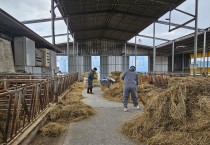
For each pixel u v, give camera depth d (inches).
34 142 147.4
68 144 145.9
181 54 1280.8
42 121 179.6
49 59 466.6
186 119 146.3
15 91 124.6
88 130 179.3
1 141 116.3
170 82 201.5
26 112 147.7
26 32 295.3
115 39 1033.5
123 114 244.4
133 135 160.1
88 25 667.4
